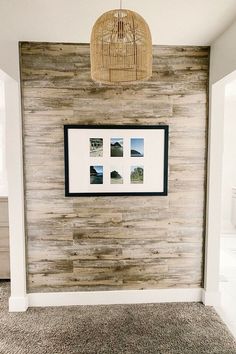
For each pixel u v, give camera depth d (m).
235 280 3.50
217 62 2.61
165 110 2.82
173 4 1.99
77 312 2.74
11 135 2.67
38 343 2.28
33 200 2.80
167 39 2.62
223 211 5.91
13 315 2.68
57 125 2.76
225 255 4.40
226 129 5.85
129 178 2.83
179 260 2.94
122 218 2.87
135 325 2.52
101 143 2.79
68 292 2.88
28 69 2.71
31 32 2.46
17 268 2.75
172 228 2.91
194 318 2.64
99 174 2.81
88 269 2.88
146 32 1.46
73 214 2.83
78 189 2.80
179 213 2.90
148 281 2.93
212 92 2.75
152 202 2.88
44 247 2.84
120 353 2.16
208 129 2.83
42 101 2.74
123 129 2.79
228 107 5.82
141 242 2.89
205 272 2.90
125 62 1.45
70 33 2.48
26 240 2.82
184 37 2.58
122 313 2.72
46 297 2.86
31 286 2.86
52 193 2.80
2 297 3.01
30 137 2.75
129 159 2.82
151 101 2.80
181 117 2.83
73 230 2.84
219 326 2.52
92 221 2.85
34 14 2.12
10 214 2.72
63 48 2.71
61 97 2.75
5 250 3.36
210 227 2.85
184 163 2.87
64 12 2.10
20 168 2.69
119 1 1.94
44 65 2.71
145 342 2.29
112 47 1.44
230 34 2.34
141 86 2.78
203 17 2.19
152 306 2.86
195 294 2.96
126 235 2.88
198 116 2.84
